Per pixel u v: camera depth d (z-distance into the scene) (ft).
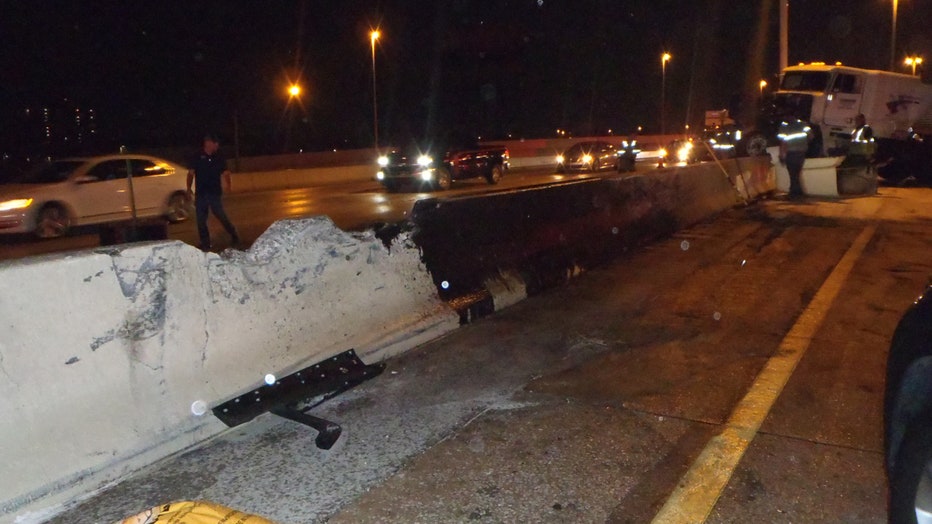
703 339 23.44
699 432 16.88
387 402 18.86
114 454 14.79
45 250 45.80
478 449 16.19
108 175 54.03
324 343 19.89
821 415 17.70
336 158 143.33
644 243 38.58
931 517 11.44
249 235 49.52
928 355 12.03
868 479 14.76
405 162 84.94
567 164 113.29
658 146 156.46
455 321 24.56
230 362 17.43
